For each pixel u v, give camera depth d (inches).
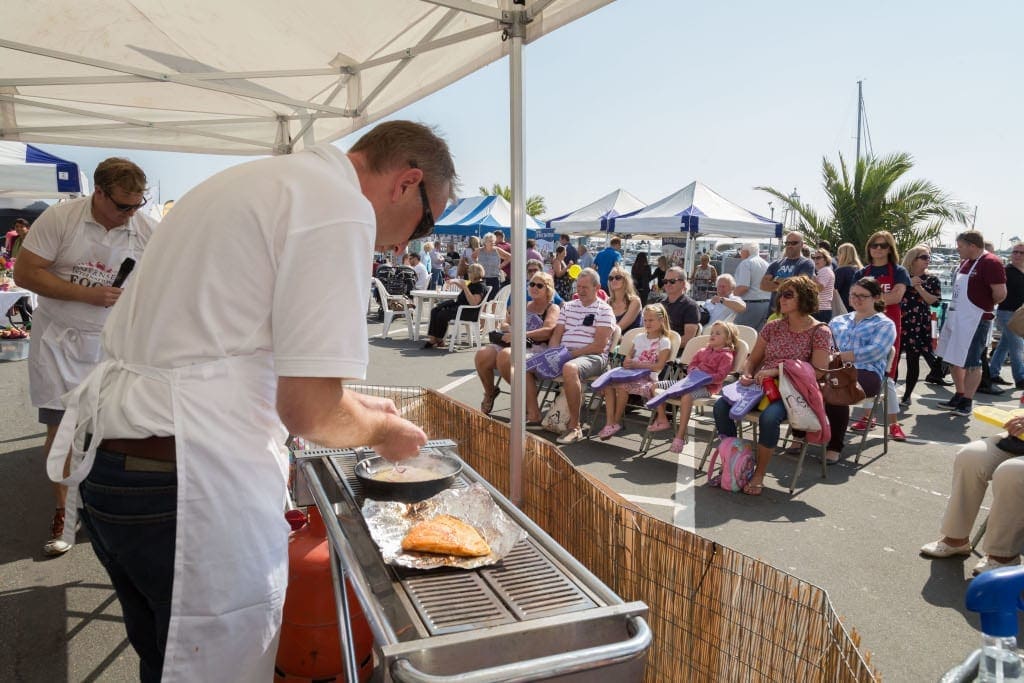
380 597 46.5
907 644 100.3
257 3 120.6
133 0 120.2
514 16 89.3
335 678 73.2
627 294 265.3
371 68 147.1
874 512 153.3
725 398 179.2
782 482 173.3
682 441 193.3
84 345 121.9
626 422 229.3
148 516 48.3
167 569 49.5
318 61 148.7
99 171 114.0
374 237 48.3
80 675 88.0
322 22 127.7
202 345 47.4
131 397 48.0
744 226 443.5
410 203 54.7
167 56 142.6
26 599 106.3
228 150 202.5
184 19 128.2
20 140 169.2
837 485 171.6
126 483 48.2
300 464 74.5
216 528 47.9
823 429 164.4
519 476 96.4
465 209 701.3
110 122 179.3
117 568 55.5
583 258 577.3
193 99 178.4
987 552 118.8
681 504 156.3
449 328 402.3
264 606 51.3
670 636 69.9
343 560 49.9
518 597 45.9
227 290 46.6
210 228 46.8
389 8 118.9
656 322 211.8
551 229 642.2
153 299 48.6
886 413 198.7
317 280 44.4
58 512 122.8
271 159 50.5
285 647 71.9
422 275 482.6
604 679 40.5
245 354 48.3
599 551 79.1
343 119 175.3
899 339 232.2
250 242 46.1
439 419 123.0
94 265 119.6
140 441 48.2
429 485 63.0
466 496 59.4
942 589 117.6
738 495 163.2
